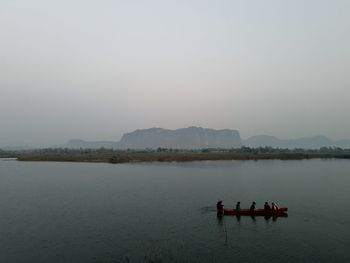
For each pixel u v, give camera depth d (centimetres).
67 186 7819
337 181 8619
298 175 10144
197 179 9156
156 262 2945
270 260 3008
